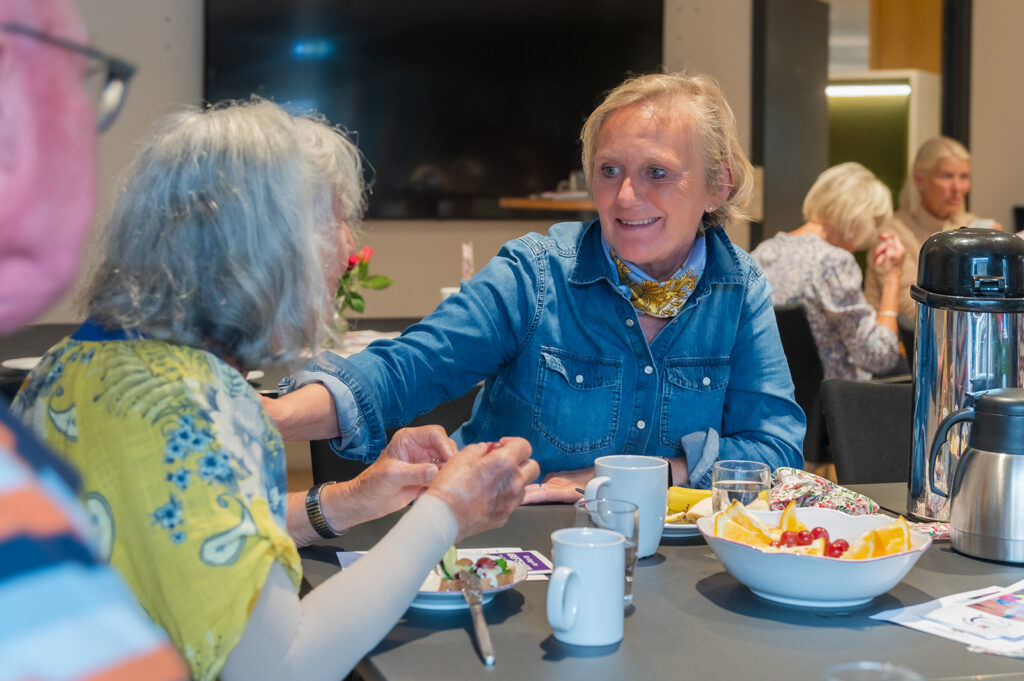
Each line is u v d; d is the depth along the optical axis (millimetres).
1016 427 1266
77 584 348
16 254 436
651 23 6082
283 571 893
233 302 944
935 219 4656
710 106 1675
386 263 5883
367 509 1273
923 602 1128
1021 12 6891
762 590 1116
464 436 1810
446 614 1081
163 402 877
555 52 5969
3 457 362
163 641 395
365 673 976
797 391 3098
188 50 5375
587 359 1710
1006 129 6957
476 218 5957
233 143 955
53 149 438
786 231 6422
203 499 852
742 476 1308
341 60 5617
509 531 1394
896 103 6961
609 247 1704
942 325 1458
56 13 444
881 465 2004
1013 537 1257
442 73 5812
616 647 997
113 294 938
